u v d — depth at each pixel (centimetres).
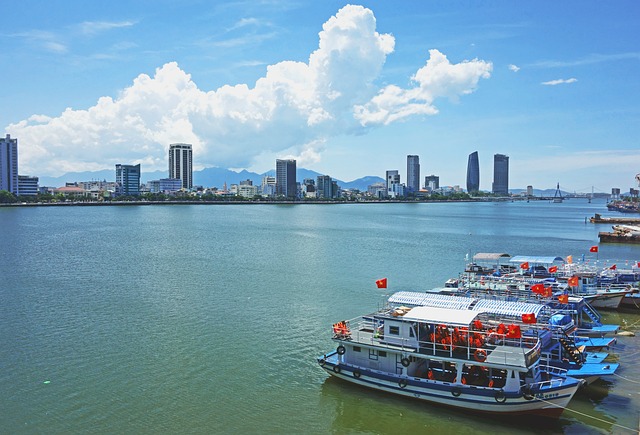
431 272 12975
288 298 9806
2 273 11962
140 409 5256
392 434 4888
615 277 10294
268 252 16500
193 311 8762
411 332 5597
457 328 5622
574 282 8881
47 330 7600
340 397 5581
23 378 5909
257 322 8162
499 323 5856
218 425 4984
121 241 19050
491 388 5116
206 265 13625
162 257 15000
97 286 10644
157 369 6219
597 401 5525
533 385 5053
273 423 5047
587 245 19562
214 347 6994
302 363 6475
